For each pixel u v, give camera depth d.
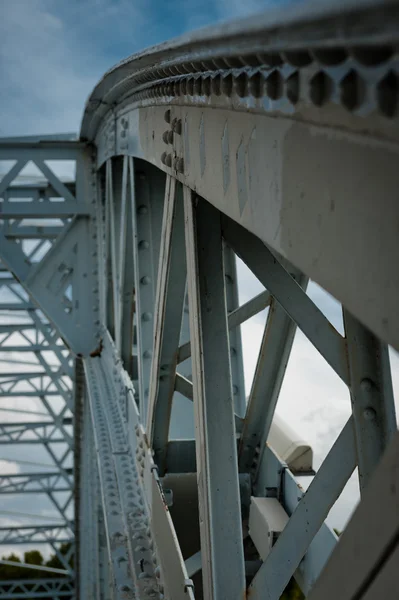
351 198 1.48
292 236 1.80
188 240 3.30
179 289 4.05
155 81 3.96
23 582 23.20
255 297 4.57
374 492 1.47
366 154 1.41
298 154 1.75
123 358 7.68
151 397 4.72
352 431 3.06
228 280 5.83
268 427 5.10
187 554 5.16
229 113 2.41
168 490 5.05
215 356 3.13
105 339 9.63
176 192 3.62
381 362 2.97
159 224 5.88
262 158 2.04
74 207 10.55
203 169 2.82
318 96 1.55
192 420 6.01
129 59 4.03
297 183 1.76
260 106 2.05
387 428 2.98
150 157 4.43
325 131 1.59
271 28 1.57
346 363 3.04
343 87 1.42
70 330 10.53
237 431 5.27
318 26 1.37
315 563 3.75
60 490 22.45
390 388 2.98
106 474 6.10
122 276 7.05
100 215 10.23
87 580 11.95
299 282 4.46
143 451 5.28
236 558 3.05
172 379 4.59
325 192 1.60
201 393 3.12
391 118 1.30
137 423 5.77
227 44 2.03
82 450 12.86
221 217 3.23
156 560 4.56
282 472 4.68
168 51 2.86
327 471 3.12
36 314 20.53
